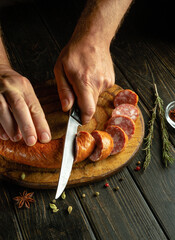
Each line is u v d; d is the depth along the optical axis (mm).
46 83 671
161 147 621
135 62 746
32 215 555
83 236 540
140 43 779
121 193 576
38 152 548
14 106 510
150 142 622
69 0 857
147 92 698
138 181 587
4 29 797
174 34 798
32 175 572
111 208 562
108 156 592
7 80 525
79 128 619
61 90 567
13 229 544
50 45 775
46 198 568
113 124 611
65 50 578
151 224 551
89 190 576
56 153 549
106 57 586
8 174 571
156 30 804
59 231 542
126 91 637
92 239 538
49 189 576
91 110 552
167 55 761
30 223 548
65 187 572
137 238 540
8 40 777
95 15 585
